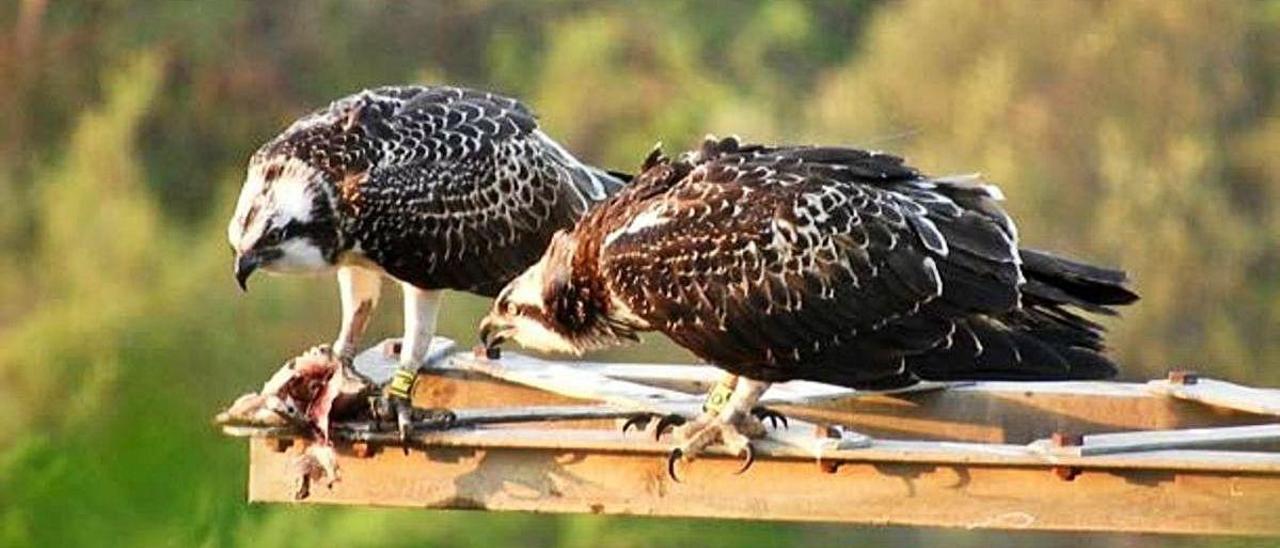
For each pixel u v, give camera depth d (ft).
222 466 40.68
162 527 40.27
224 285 72.02
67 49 98.02
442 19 100.37
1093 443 38.60
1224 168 88.63
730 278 39.32
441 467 39.99
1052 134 88.33
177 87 97.09
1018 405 43.62
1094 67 88.84
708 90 98.43
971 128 89.15
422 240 43.14
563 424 41.39
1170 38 88.84
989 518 38.55
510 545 73.00
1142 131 88.48
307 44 99.09
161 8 98.48
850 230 39.11
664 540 73.92
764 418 40.27
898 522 38.73
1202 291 86.28
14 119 96.84
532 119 44.62
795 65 99.40
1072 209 87.40
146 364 43.86
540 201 44.01
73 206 86.89
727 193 39.65
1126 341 85.20
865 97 92.17
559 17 101.60
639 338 45.65
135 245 82.28
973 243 39.32
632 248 39.78
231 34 98.48
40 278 82.89
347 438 39.99
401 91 44.42
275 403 39.73
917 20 91.45
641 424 40.57
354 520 67.21
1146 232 86.74
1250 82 89.56
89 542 39.50
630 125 97.86
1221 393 43.62
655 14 101.14
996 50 89.76
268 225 42.80
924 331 39.27
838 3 100.58
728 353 39.63
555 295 40.81
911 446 38.83
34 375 57.47
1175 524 38.40
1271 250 87.25
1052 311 39.93
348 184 42.91
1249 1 89.86
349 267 44.09
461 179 43.29
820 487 38.93
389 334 60.95
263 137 97.50
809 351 39.42
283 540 61.57
